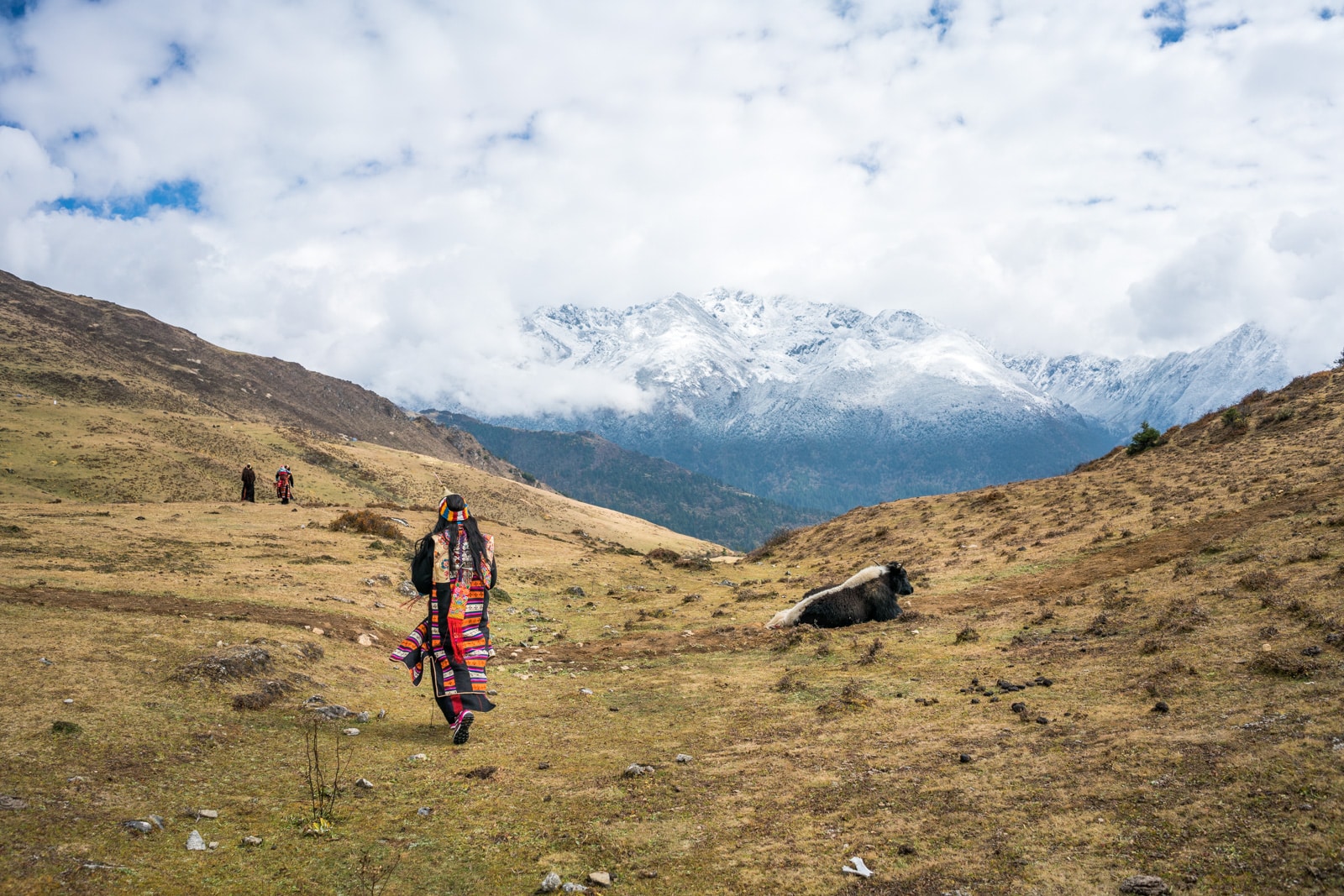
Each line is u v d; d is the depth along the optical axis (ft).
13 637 27.35
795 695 30.78
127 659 26.81
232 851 15.61
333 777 20.57
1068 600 43.34
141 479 213.25
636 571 87.40
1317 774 15.79
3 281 549.54
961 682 29.86
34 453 210.59
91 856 14.26
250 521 83.66
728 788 20.42
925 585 58.85
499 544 98.17
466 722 24.54
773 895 14.43
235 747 21.86
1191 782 16.80
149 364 529.04
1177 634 29.84
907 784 19.36
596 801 19.67
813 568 87.81
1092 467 121.49
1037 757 19.98
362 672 33.19
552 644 47.11
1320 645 24.16
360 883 14.87
